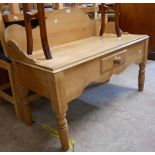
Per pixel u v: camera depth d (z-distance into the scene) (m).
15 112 1.54
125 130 1.27
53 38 1.39
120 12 2.43
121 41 1.42
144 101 1.59
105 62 1.22
